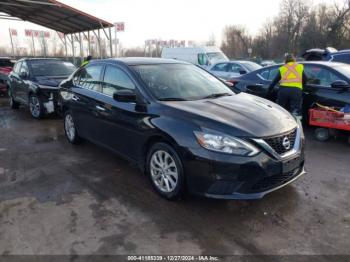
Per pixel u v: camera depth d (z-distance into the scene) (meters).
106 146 4.86
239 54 69.56
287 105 6.54
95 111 4.89
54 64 9.43
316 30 53.59
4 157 5.33
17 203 3.71
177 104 3.82
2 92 13.67
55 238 3.02
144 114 3.90
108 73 4.83
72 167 4.85
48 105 8.20
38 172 4.66
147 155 3.97
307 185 4.14
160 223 3.27
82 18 15.83
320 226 3.20
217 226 3.21
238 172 3.16
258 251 2.83
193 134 3.34
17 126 7.68
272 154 3.28
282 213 3.45
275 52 60.28
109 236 3.05
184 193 3.56
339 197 3.80
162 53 20.70
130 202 3.71
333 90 6.14
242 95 4.59
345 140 6.25
